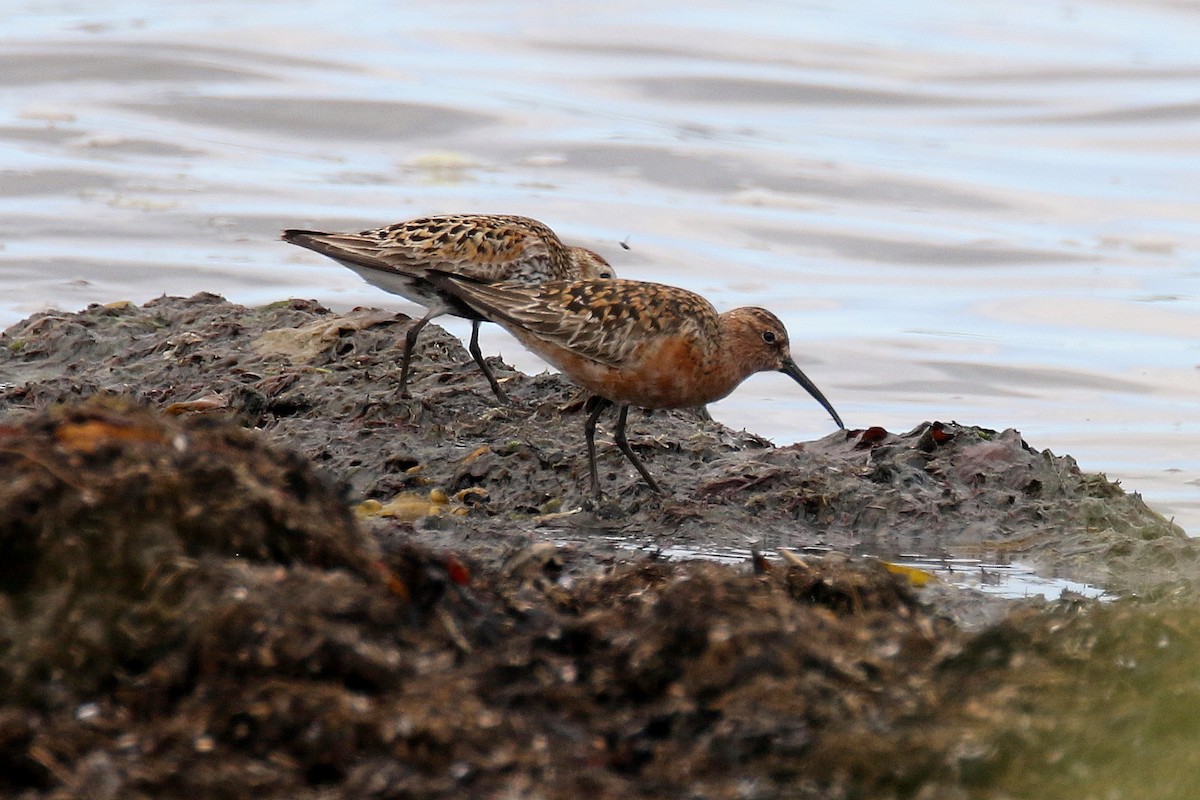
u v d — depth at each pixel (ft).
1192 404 66.33
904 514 41.93
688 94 115.34
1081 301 80.43
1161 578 38.11
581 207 90.33
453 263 54.08
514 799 21.94
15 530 24.97
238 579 24.64
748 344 46.16
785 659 25.55
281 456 28.04
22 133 95.86
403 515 40.81
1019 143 107.34
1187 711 24.80
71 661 23.56
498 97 109.40
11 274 75.20
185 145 96.32
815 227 89.45
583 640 26.55
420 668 24.22
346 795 21.75
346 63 115.85
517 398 50.29
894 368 70.54
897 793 23.17
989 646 27.09
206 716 22.74
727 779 23.26
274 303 58.39
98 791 21.45
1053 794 22.90
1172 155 104.94
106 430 27.09
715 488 43.21
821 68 122.21
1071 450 59.47
